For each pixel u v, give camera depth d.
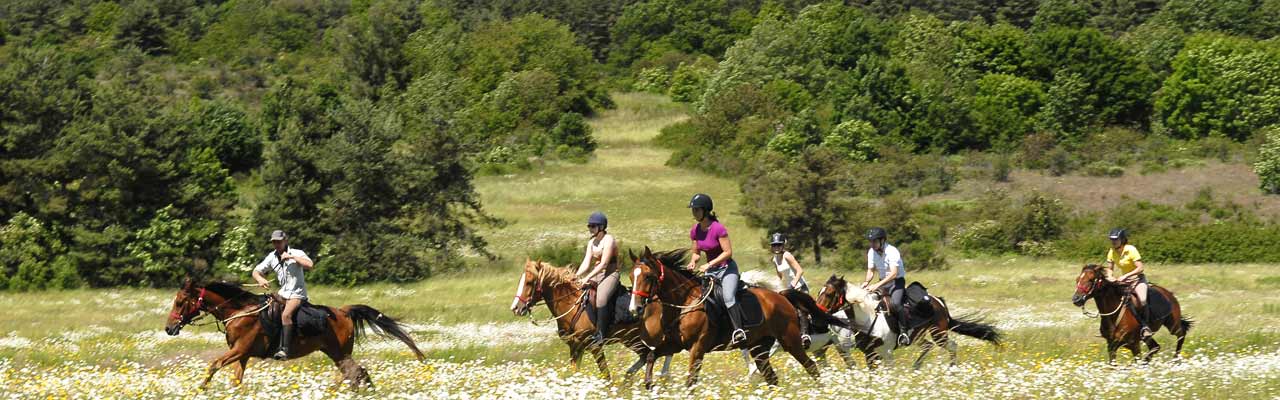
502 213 55.12
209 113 67.31
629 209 56.09
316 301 29.16
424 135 41.75
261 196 39.41
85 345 18.72
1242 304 25.61
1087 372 12.47
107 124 39.06
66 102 41.06
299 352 12.19
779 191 40.72
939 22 91.81
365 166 39.53
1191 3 99.56
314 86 86.94
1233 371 12.31
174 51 124.12
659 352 12.04
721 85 86.75
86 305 28.42
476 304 27.41
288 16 131.12
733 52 91.44
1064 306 26.45
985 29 87.62
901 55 87.94
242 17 130.75
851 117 68.00
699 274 12.09
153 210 39.59
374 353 17.52
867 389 11.05
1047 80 78.12
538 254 41.06
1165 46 81.69
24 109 40.28
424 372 13.28
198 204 40.31
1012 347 16.59
